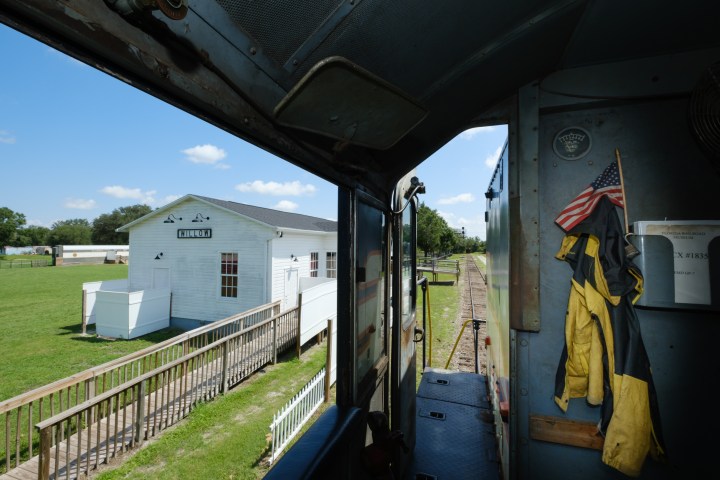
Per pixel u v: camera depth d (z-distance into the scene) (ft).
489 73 5.24
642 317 5.39
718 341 5.15
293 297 42.80
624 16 4.42
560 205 5.96
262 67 3.23
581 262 5.71
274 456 14.71
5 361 28.25
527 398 5.98
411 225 11.61
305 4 3.05
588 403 5.53
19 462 13.75
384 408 8.08
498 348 8.38
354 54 3.84
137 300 35.68
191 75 2.47
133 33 2.03
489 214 11.76
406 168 7.46
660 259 5.21
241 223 38.34
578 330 5.63
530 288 6.00
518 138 6.18
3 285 79.71
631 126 5.76
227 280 39.04
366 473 5.83
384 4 3.41
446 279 76.28
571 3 4.17
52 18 1.64
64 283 84.07
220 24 2.68
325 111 3.39
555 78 5.99
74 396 21.29
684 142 5.51
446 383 13.55
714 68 4.75
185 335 22.81
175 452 15.33
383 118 3.92
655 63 5.54
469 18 4.03
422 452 9.14
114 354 29.78
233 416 18.66
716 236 5.05
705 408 5.13
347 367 5.89
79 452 13.19
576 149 5.96
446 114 5.85
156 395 16.80
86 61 1.94
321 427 5.15
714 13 4.37
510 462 5.99
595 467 5.59
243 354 23.73
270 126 3.48
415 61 4.37
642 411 5.23
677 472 5.16
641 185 5.63
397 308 8.65
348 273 5.92
